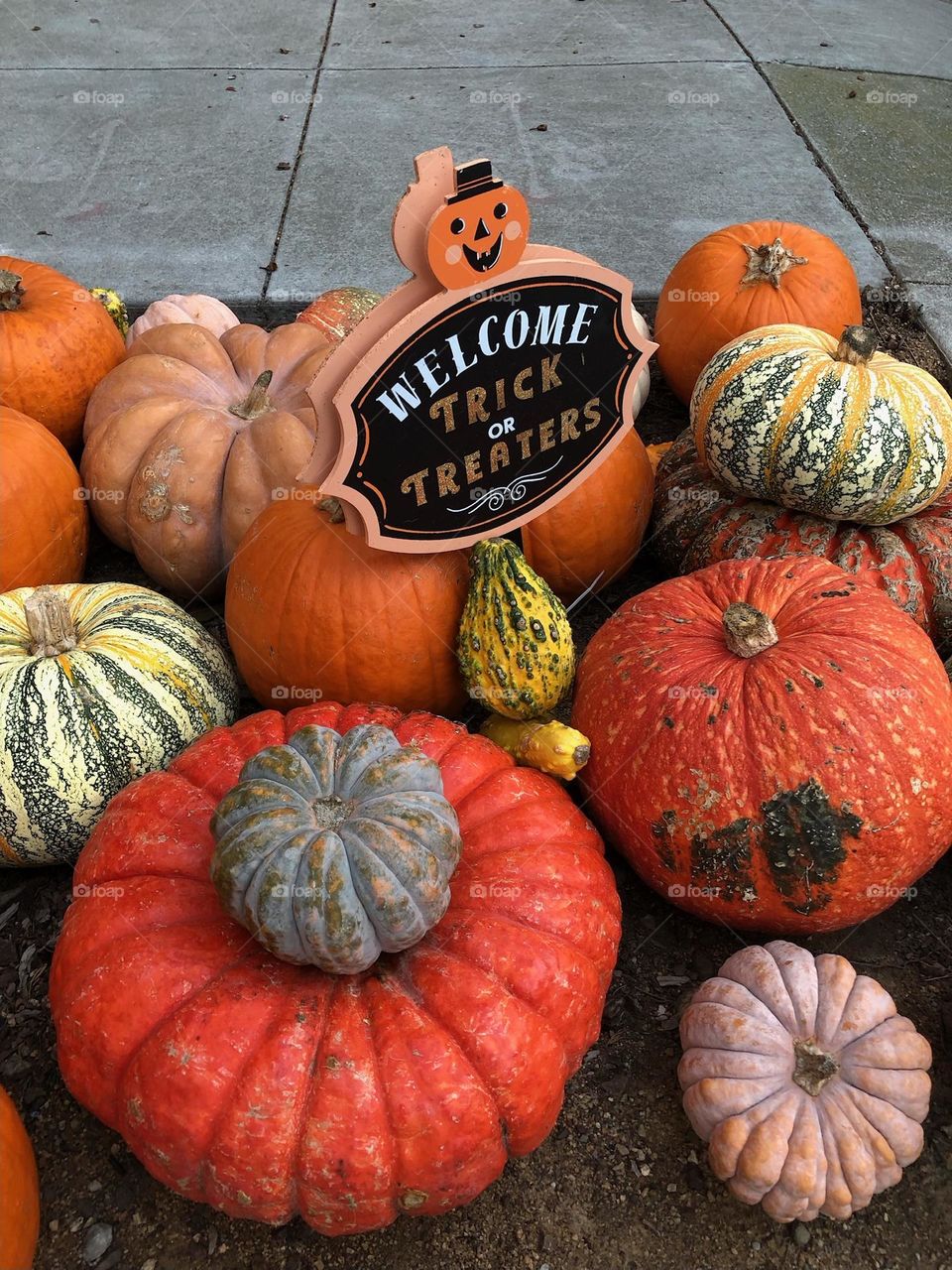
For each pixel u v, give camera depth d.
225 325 4.04
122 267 5.00
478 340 2.14
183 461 2.95
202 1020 1.73
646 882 2.38
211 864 1.79
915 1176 2.06
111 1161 2.07
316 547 2.46
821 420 2.59
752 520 2.90
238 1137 1.69
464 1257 1.95
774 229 3.75
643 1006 2.32
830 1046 1.95
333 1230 1.80
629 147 6.06
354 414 2.07
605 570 3.01
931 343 4.54
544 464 2.46
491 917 1.91
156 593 2.72
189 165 5.88
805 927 2.22
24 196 5.57
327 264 5.03
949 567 2.72
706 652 2.24
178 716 2.43
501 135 6.17
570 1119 2.14
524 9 8.05
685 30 7.64
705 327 3.68
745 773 2.06
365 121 6.33
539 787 2.17
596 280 2.21
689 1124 2.13
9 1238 1.69
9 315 3.27
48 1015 2.30
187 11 7.98
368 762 1.88
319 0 8.22
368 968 1.84
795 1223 1.99
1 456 2.81
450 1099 1.71
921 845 2.13
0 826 2.30
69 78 6.86
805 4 8.18
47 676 2.30
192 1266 1.94
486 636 2.32
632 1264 1.95
